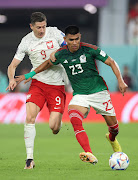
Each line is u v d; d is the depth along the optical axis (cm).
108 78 7438
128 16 8706
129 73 7544
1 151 3425
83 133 2339
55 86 2677
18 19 10656
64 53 2439
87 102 2452
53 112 2678
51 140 4312
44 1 8462
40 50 2625
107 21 8575
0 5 8512
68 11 9650
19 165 2605
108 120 2583
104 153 3200
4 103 6369
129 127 5556
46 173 2230
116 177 2034
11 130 5412
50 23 10550
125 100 6147
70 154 3198
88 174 2159
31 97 2602
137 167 2427
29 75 2575
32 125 2511
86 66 2425
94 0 8331
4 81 7300
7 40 10962
